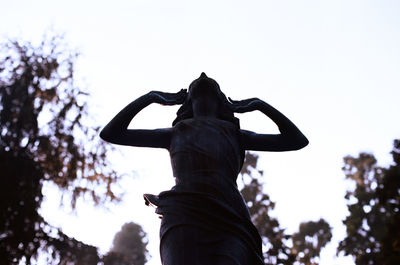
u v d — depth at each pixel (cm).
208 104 478
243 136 483
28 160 1808
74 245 1831
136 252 3028
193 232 404
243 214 427
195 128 457
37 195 1778
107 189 1905
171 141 466
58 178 1861
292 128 485
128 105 477
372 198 3134
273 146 486
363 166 3316
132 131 475
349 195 3225
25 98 1917
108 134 468
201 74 494
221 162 440
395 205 2469
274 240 2752
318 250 3525
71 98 1966
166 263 403
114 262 1945
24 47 2014
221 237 404
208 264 397
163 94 496
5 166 1752
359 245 3050
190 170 436
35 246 1730
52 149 1872
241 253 405
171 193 427
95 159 1922
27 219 1730
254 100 496
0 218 1694
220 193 424
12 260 1686
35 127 1883
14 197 1723
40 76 1969
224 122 468
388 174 2570
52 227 1798
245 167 2941
